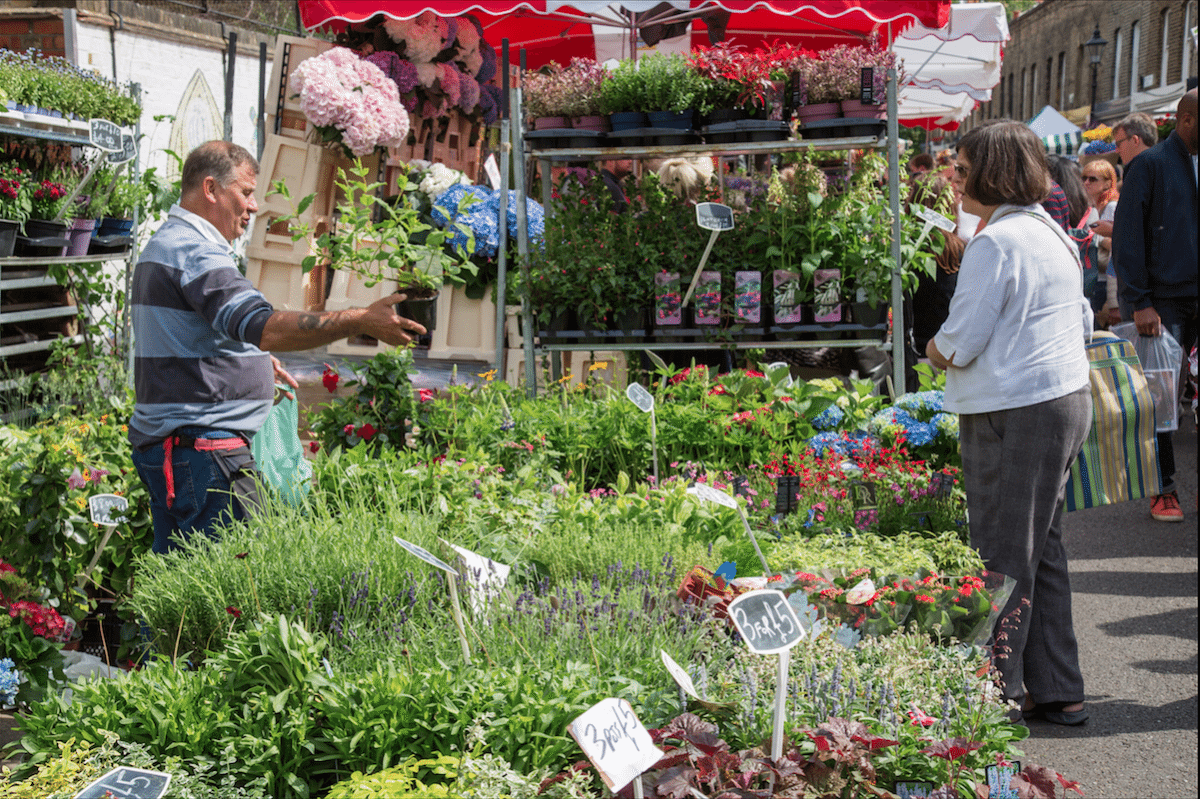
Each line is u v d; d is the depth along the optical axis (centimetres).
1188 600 544
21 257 628
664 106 564
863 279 537
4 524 433
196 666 311
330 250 523
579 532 376
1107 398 406
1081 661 471
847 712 257
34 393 693
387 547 328
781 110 551
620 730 201
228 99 901
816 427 518
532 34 997
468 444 486
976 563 341
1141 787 357
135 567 449
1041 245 358
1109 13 2992
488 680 256
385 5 613
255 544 323
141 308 376
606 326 581
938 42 1118
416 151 741
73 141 629
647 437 501
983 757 257
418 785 229
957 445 497
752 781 226
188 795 232
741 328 555
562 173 592
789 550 359
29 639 350
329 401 641
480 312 657
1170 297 567
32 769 247
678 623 300
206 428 380
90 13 796
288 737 251
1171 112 1477
